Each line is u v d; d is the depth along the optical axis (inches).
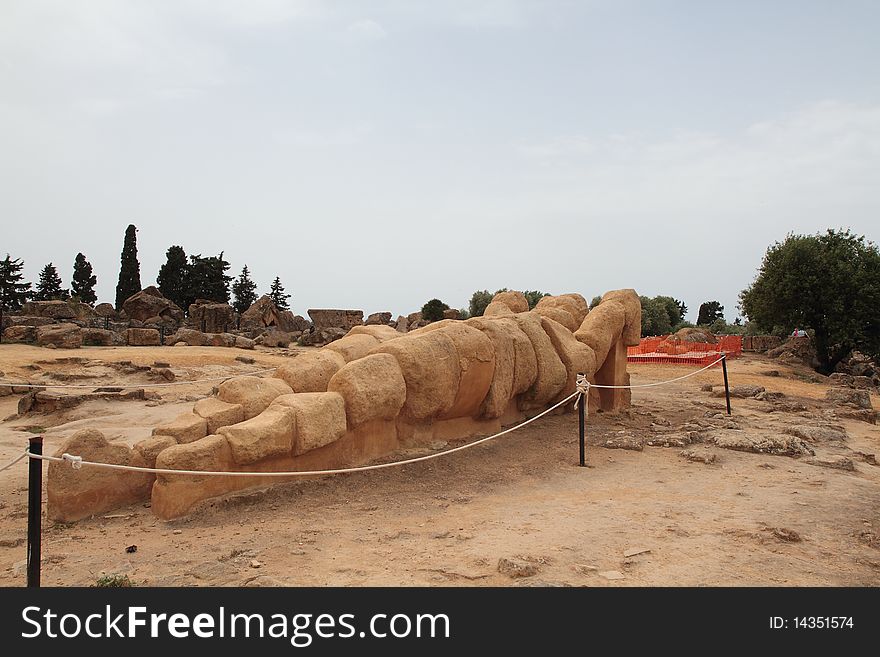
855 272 1003.3
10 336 869.2
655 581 164.4
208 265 1846.7
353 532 202.7
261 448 227.0
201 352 872.3
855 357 1275.8
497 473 288.0
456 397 315.3
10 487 272.8
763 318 1106.7
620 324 458.3
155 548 186.2
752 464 314.3
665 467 306.8
